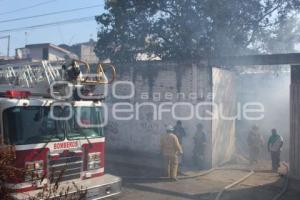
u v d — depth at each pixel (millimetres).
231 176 14016
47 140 8062
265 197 11219
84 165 8836
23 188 7355
